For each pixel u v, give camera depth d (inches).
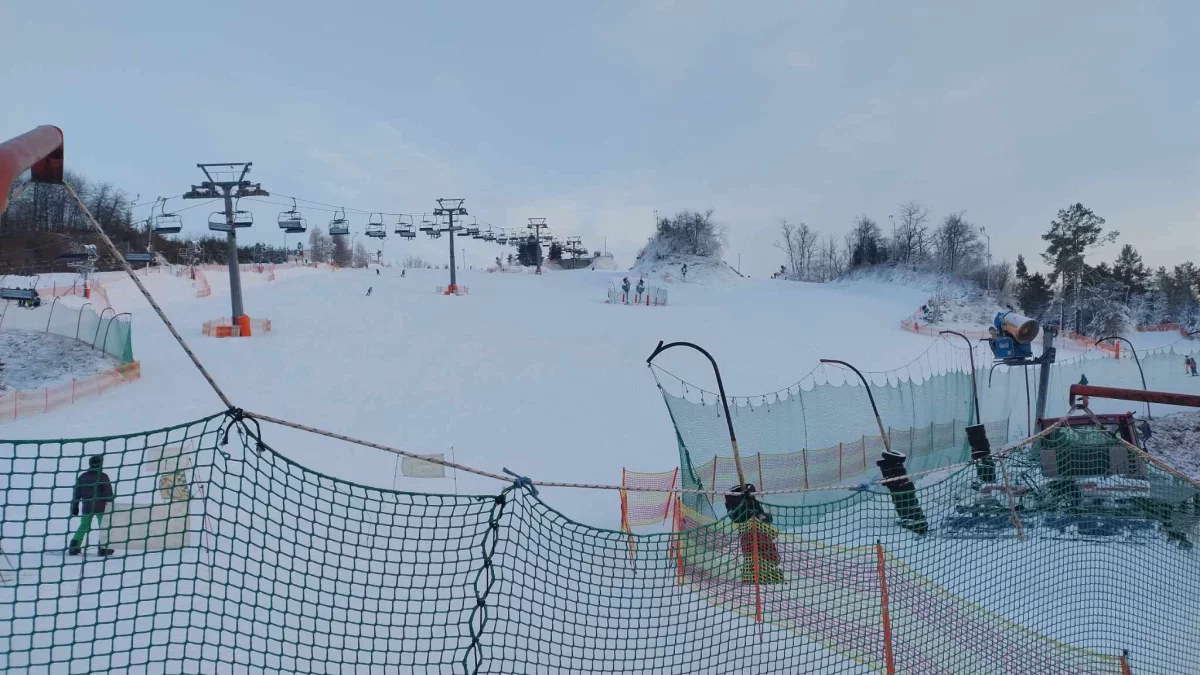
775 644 240.5
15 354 959.6
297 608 255.9
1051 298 3186.5
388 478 575.5
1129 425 477.1
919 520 310.7
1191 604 290.4
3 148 92.9
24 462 462.6
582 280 3545.8
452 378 1065.5
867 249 3905.0
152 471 358.0
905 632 251.3
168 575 286.7
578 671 220.2
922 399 609.6
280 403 864.9
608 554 338.6
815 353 1433.3
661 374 1157.7
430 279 3275.1
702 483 441.1
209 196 1416.1
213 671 217.6
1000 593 282.5
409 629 244.8
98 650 234.1
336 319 1745.8
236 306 1437.0
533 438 760.3
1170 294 3511.3
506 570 298.8
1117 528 350.3
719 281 3818.9
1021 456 407.8
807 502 477.7
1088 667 236.5
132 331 1416.1
